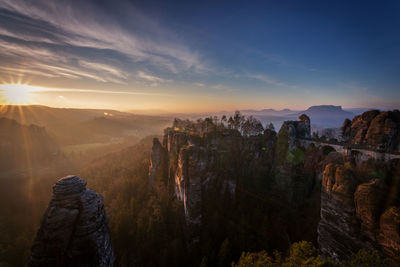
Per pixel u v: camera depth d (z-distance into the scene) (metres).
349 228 32.03
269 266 27.31
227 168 75.50
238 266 29.38
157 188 85.31
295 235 60.25
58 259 18.11
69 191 19.39
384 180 31.39
